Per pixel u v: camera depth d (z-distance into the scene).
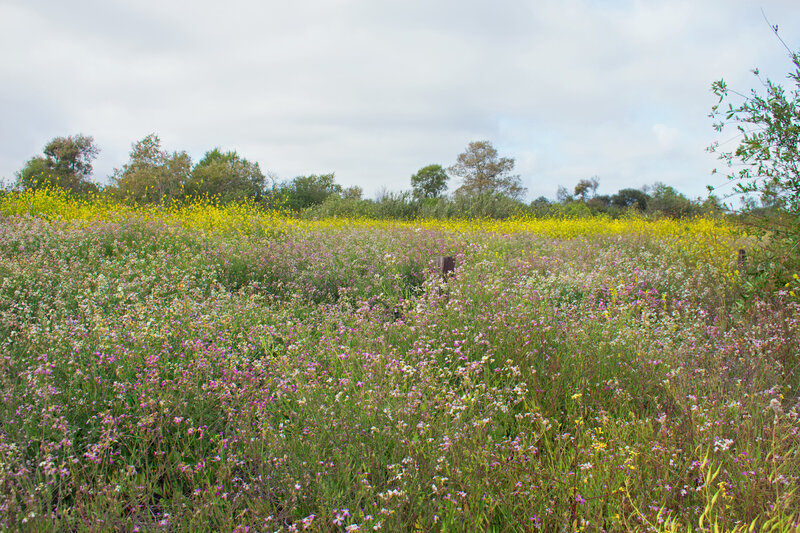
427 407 3.33
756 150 5.95
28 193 13.74
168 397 3.39
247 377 3.92
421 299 5.69
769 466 2.70
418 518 2.42
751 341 4.55
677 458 2.84
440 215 26.58
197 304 5.60
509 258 9.98
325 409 3.35
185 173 25.70
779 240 6.01
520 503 2.56
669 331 5.15
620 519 2.37
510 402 3.71
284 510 2.62
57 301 5.25
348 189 42.81
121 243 8.63
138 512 2.62
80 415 3.41
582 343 4.56
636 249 12.27
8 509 2.33
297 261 8.55
